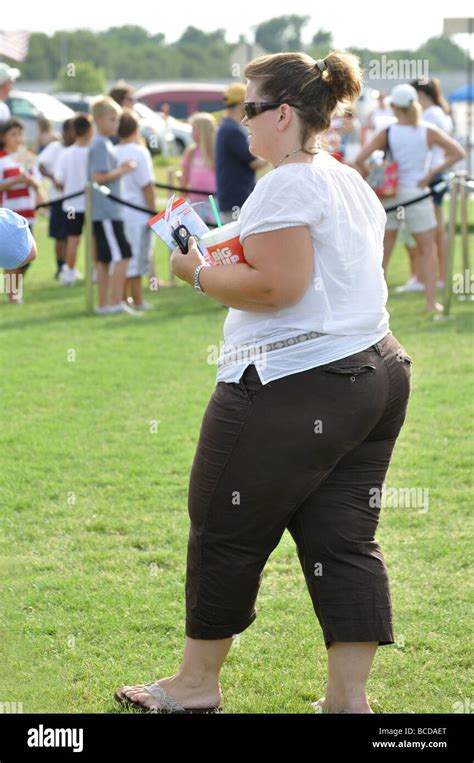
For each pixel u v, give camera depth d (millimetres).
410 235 17250
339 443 5016
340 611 5242
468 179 16328
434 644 6430
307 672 6141
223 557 5273
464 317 16547
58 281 21609
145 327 16234
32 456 10031
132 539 8055
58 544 7957
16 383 12844
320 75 4934
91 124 19953
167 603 7008
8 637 6430
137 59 133125
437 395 12125
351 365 5004
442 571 7496
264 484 5062
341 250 4941
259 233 4824
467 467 9711
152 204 17906
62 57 121438
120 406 11836
